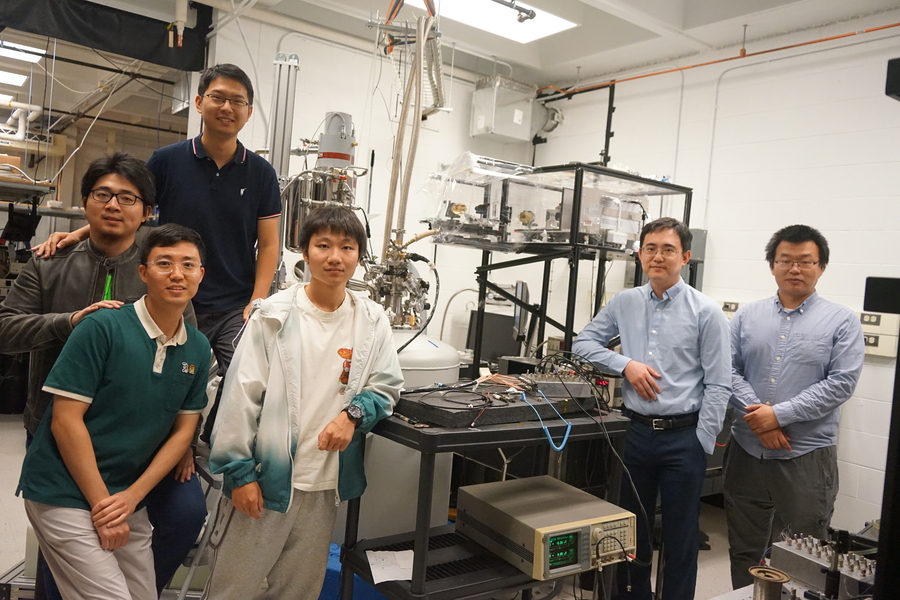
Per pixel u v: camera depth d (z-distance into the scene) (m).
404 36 2.73
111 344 1.44
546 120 4.97
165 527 1.63
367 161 4.37
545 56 4.62
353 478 1.63
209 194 1.93
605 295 4.46
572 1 4.02
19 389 4.52
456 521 1.89
